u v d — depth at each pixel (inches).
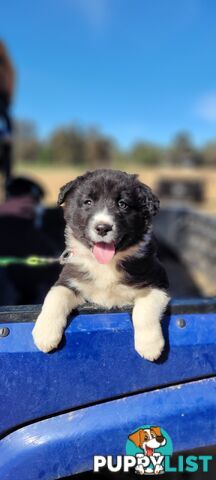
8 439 13.8
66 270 17.0
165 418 14.1
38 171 254.5
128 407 14.2
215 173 197.5
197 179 157.9
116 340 14.3
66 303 15.0
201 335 14.9
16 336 13.9
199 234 41.9
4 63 36.8
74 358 14.0
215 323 15.1
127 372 14.3
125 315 15.0
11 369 13.6
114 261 16.6
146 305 15.1
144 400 14.3
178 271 43.6
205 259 40.1
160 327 14.7
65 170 276.7
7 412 13.7
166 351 14.5
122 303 16.7
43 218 34.8
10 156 40.3
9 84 37.9
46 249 31.6
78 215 17.5
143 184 18.2
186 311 15.3
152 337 14.3
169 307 15.3
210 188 157.0
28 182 36.6
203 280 39.8
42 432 13.7
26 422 13.9
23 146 477.7
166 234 48.4
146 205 17.8
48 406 13.9
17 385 13.7
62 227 35.3
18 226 31.1
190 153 382.0
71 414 14.0
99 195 17.4
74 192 18.2
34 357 13.7
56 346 13.8
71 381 14.0
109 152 483.5
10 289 30.6
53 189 166.2
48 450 13.6
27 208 32.6
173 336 14.7
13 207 32.1
